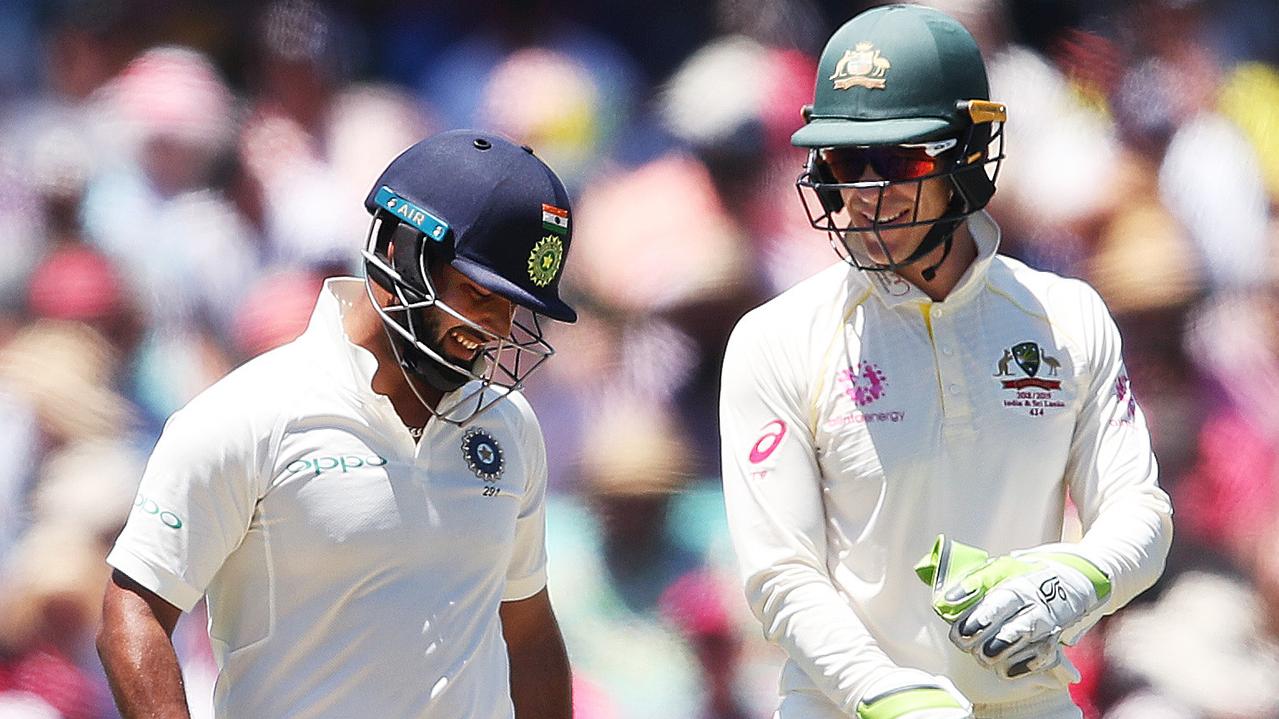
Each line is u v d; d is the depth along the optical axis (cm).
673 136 2566
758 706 2270
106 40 2664
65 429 2281
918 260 1295
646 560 2339
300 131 2619
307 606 1206
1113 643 2353
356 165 2583
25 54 2675
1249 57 2862
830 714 1304
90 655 2203
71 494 2238
